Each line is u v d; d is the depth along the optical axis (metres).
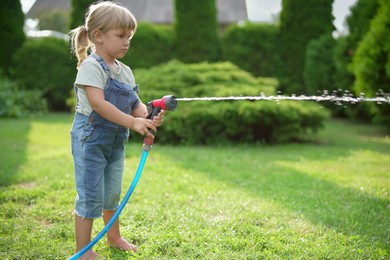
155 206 3.63
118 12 2.56
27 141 7.14
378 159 5.89
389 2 7.12
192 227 3.14
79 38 2.75
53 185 4.26
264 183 4.52
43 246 2.80
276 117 7.16
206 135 7.40
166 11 21.34
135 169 5.01
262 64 11.88
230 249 2.78
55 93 12.50
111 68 2.63
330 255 2.65
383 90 7.41
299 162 5.71
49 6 25.09
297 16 11.48
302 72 11.56
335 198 3.96
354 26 9.44
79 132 2.59
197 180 4.57
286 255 2.69
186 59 11.98
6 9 12.17
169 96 2.64
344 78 9.76
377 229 3.16
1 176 4.59
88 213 2.59
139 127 2.55
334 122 10.60
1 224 3.20
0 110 10.80
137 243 2.94
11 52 12.33
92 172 2.58
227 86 7.80
